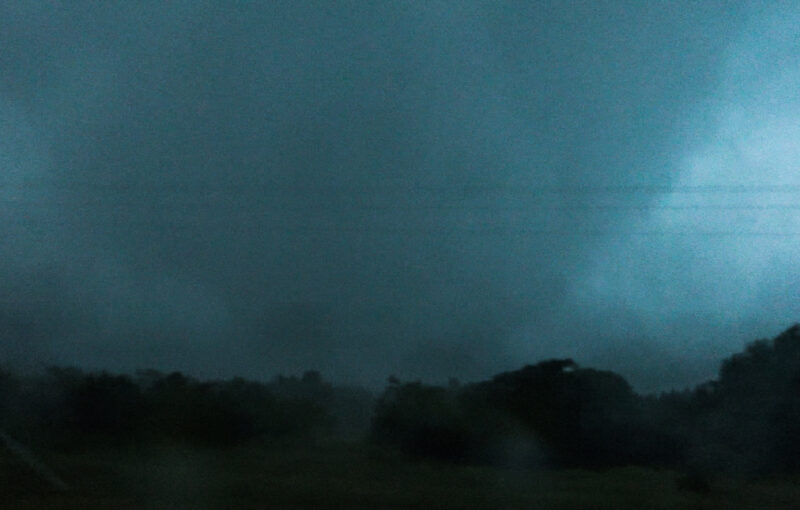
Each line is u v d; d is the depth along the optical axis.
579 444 46.00
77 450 41.06
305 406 51.41
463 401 47.09
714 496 32.78
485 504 27.66
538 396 47.09
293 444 47.72
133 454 40.53
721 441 44.28
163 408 46.72
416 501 27.41
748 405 44.97
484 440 44.53
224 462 38.19
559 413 46.62
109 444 43.50
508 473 39.72
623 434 46.78
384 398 48.22
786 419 43.66
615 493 32.31
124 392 47.19
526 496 29.98
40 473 30.70
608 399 47.75
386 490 29.73
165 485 29.50
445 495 29.08
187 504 25.69
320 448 46.53
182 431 45.81
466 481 34.91
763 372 46.19
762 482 39.72
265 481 31.09
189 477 31.56
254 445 47.03
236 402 48.88
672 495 32.41
